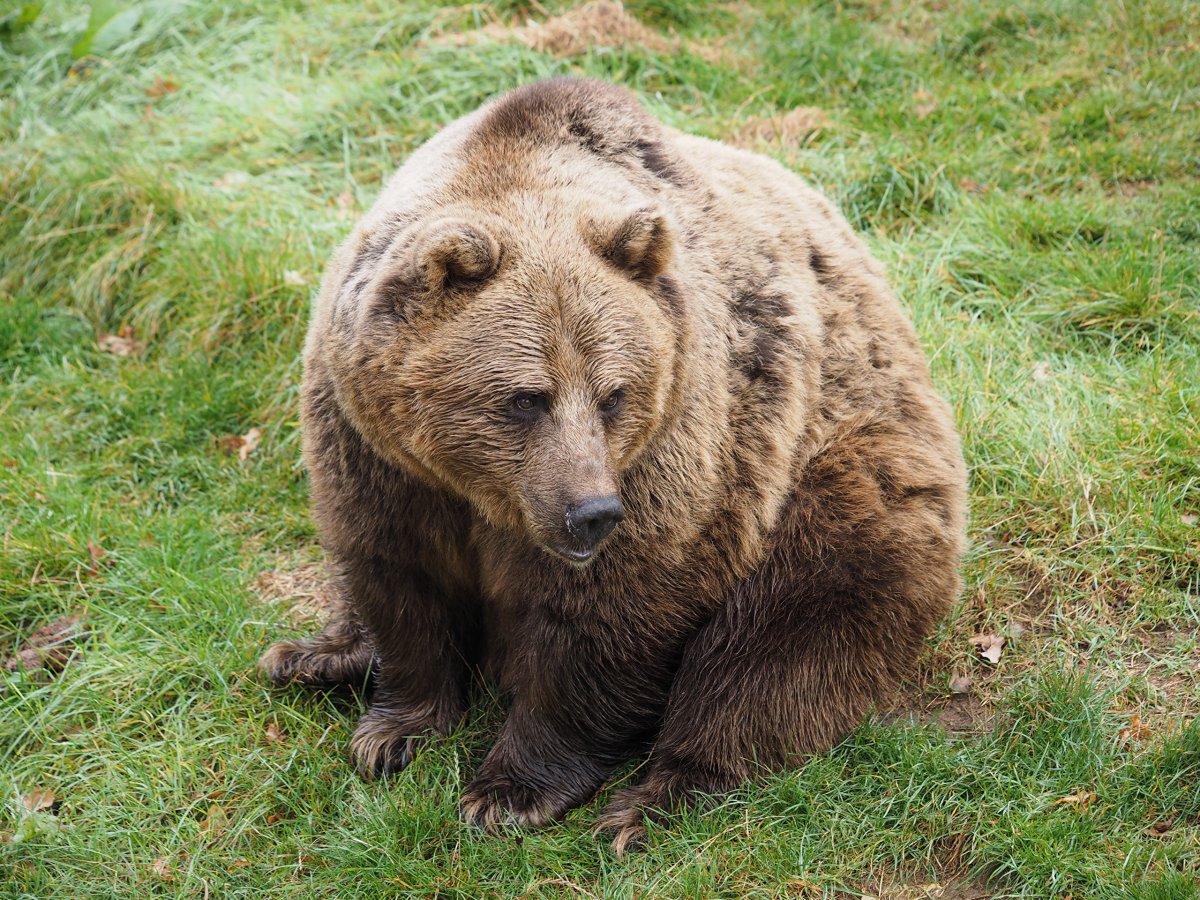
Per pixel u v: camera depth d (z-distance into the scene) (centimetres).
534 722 870
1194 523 1027
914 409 980
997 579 1027
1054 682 897
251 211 1473
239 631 1005
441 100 1608
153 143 1625
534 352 713
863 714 895
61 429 1272
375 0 1797
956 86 1619
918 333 1231
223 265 1377
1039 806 815
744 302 882
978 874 795
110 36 1772
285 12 1803
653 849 816
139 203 1481
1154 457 1076
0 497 1144
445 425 732
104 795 864
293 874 812
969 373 1195
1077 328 1252
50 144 1611
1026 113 1566
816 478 913
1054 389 1172
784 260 930
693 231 867
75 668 972
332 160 1577
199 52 1784
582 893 795
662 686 887
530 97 848
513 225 741
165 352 1362
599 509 702
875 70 1670
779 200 989
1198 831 788
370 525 837
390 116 1606
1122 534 1022
